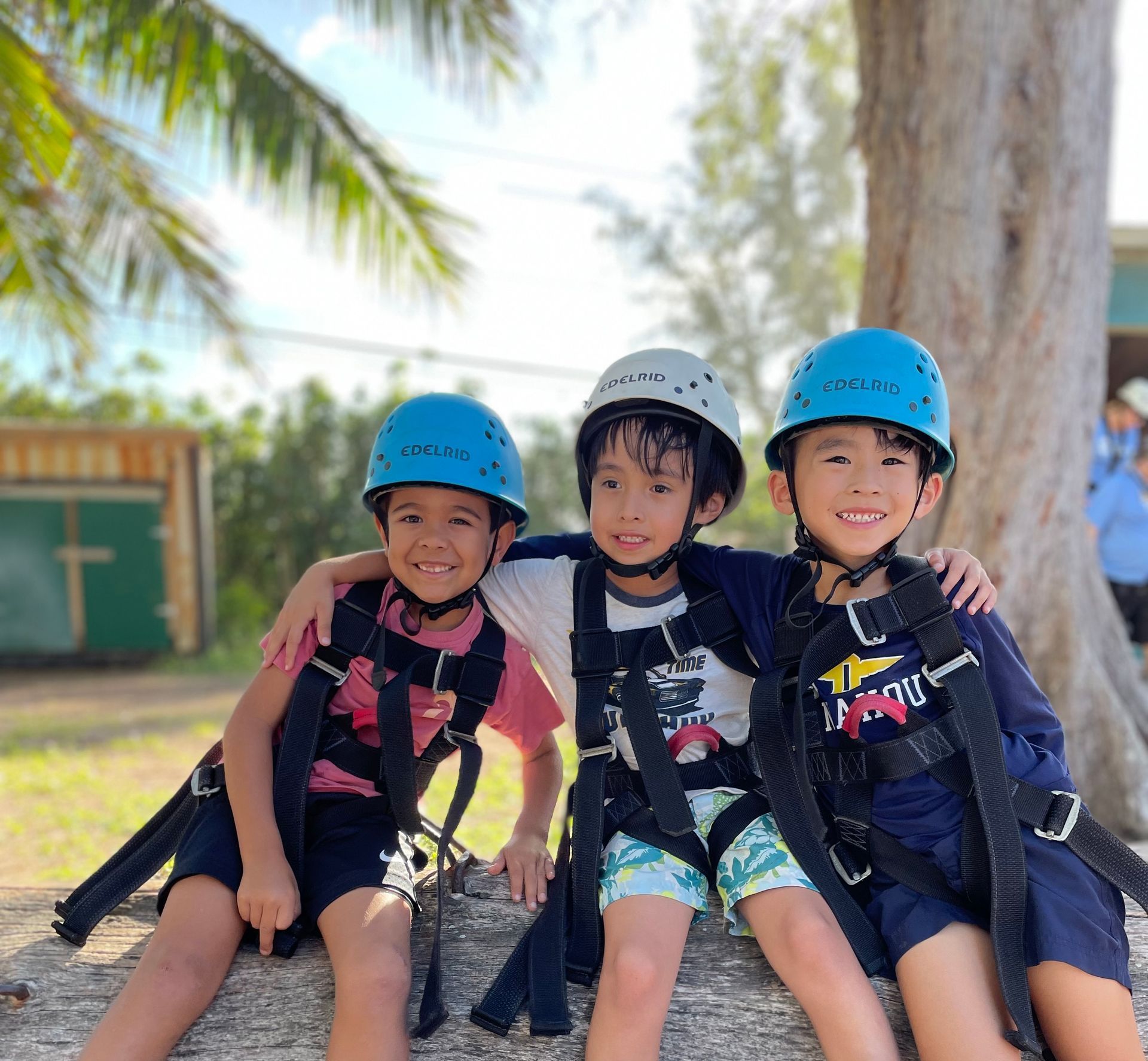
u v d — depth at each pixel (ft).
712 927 6.23
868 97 13.12
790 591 6.33
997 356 11.88
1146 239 21.74
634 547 6.27
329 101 17.28
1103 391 12.48
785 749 5.81
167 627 34.58
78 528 34.06
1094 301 12.14
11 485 33.65
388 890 5.83
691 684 6.34
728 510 6.92
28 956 6.34
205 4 16.42
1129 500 18.29
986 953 5.42
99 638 34.27
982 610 6.08
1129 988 5.28
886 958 5.61
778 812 5.79
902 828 5.83
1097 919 5.34
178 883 5.88
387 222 18.81
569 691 6.61
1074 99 11.84
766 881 5.67
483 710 6.42
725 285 63.82
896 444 5.98
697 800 6.24
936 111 12.02
